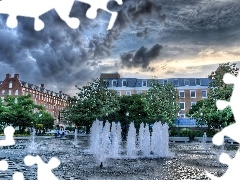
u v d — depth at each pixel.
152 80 45.19
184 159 18.64
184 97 61.72
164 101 43.28
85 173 12.46
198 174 12.52
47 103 98.25
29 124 46.81
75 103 41.66
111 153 20.81
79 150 23.95
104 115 40.75
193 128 53.03
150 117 41.44
